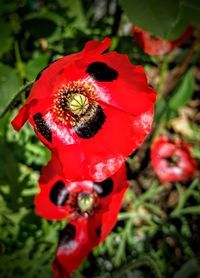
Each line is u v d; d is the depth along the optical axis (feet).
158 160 1.34
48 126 0.75
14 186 1.08
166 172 1.34
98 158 0.69
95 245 0.82
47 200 0.89
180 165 1.33
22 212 1.14
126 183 0.74
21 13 1.06
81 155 0.69
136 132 0.68
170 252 1.48
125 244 1.38
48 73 0.57
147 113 0.68
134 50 1.08
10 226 1.16
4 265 1.13
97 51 0.59
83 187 0.90
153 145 1.36
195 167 1.35
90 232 0.86
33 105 0.63
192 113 1.76
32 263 1.15
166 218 1.38
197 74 1.84
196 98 1.81
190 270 1.28
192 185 1.41
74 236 0.87
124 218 1.42
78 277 1.17
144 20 0.79
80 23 1.24
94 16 1.56
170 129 1.69
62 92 0.77
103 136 0.71
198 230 1.51
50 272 1.15
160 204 1.55
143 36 1.06
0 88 0.86
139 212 1.49
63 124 0.75
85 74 0.76
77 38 1.07
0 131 0.83
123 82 0.70
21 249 1.15
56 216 0.92
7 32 0.92
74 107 0.75
